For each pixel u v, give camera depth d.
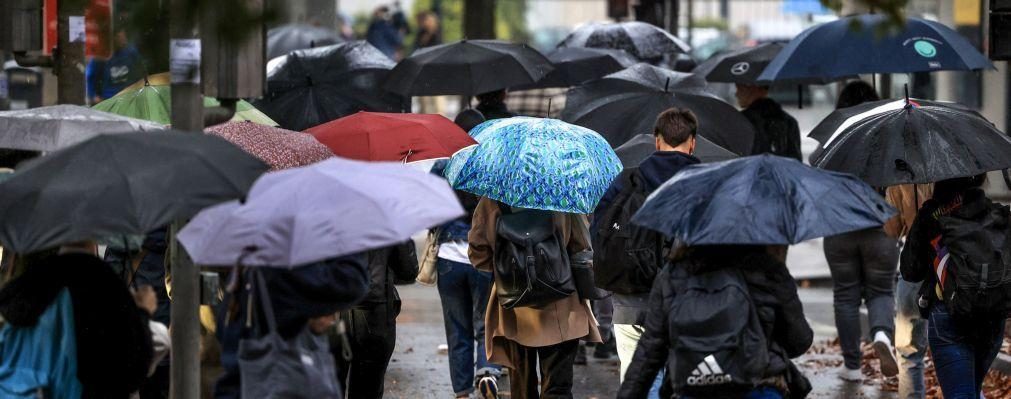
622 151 23.75
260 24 16.83
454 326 25.20
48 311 15.29
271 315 14.80
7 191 14.02
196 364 16.95
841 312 27.39
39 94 50.03
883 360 26.44
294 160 18.59
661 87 27.44
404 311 37.31
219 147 14.49
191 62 16.92
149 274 21.14
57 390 15.32
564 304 21.06
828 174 15.28
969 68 26.86
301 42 41.12
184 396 16.89
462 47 30.30
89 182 13.84
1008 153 19.47
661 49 40.16
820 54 27.16
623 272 19.77
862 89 29.45
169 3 16.75
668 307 15.43
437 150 21.25
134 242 17.39
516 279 20.48
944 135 19.48
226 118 17.80
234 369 15.49
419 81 29.70
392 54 81.88
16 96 49.75
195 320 16.94
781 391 15.44
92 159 14.07
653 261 19.64
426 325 35.22
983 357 20.48
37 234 13.60
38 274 15.44
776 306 15.23
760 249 15.42
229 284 14.62
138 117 22.77
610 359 30.41
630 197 19.72
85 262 15.60
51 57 25.88
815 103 73.38
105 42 19.67
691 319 15.02
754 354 14.98
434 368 29.92
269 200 14.34
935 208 19.88
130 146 14.19
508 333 21.19
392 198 14.30
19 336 15.39
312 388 14.91
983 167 19.19
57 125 18.06
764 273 15.28
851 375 27.83
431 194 14.62
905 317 24.22
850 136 19.98
